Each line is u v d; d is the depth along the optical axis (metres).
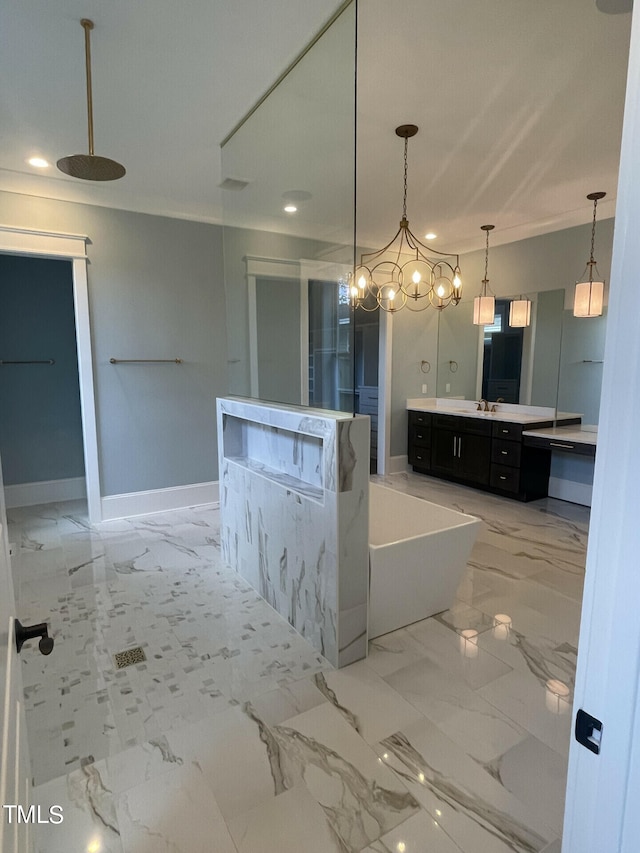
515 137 2.87
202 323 4.30
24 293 4.38
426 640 2.28
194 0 1.76
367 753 1.62
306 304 2.40
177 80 2.28
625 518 0.53
